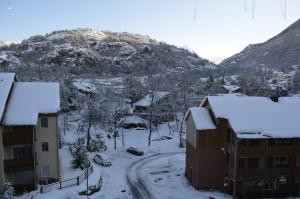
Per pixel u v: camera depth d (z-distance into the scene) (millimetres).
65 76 103375
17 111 39750
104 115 77562
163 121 94688
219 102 44531
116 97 89500
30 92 43375
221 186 44938
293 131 41125
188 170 48938
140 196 42531
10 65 131875
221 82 138625
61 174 45469
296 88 143875
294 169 42906
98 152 63281
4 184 38469
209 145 44094
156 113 91312
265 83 143875
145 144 72500
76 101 93812
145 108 94812
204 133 43875
